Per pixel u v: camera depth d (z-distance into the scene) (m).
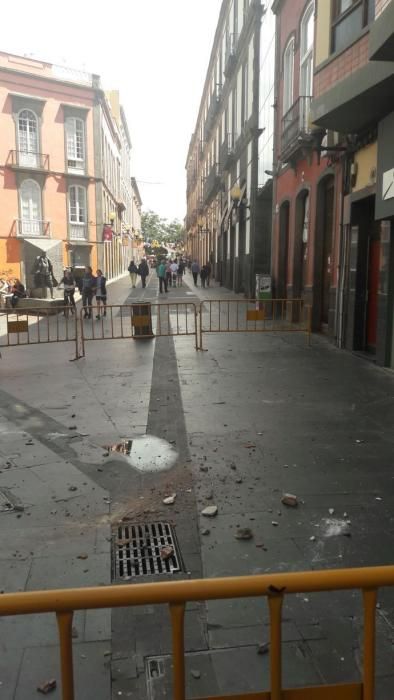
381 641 2.85
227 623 3.01
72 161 35.41
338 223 11.80
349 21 9.20
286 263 17.62
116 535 3.98
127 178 66.81
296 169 15.37
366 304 11.01
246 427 6.41
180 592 1.73
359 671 2.67
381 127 8.84
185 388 8.34
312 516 4.22
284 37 16.42
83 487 4.80
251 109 23.47
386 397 7.68
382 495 4.59
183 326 15.80
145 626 3.00
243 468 5.18
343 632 2.93
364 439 5.97
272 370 9.56
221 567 3.56
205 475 5.03
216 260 40.31
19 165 33.09
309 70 14.04
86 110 35.38
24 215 33.91
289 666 2.70
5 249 33.16
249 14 22.95
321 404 7.36
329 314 12.66
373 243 10.66
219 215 37.72
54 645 2.85
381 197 8.84
